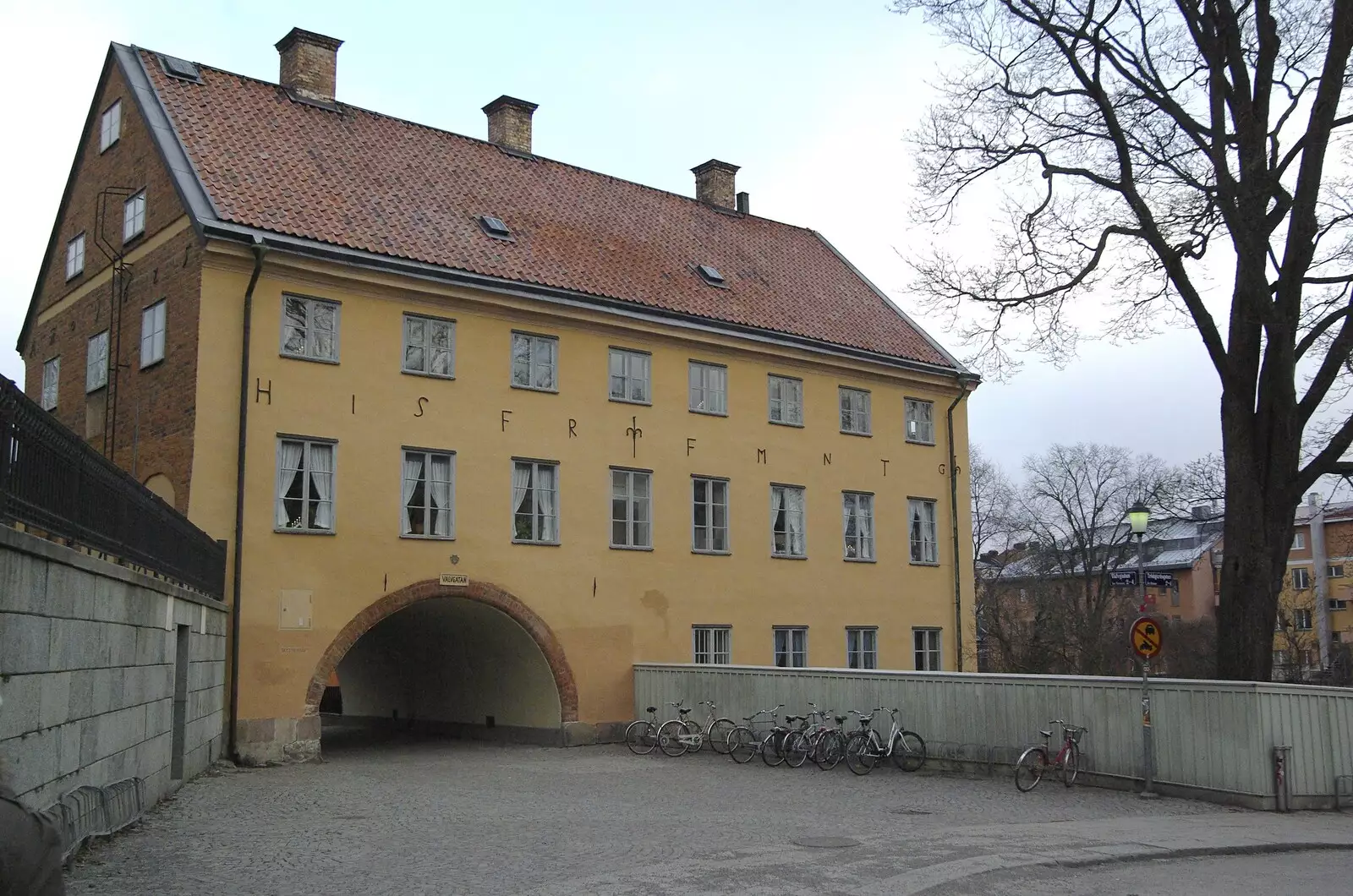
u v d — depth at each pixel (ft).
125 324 74.84
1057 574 208.85
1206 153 62.23
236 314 68.44
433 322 76.74
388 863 35.99
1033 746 60.29
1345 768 53.11
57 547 29.27
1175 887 33.58
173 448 67.92
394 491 73.36
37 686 28.19
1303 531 225.76
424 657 93.04
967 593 107.14
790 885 32.12
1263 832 43.75
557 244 88.53
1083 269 66.69
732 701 76.79
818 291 107.55
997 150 68.69
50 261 87.56
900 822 46.19
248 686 66.13
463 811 48.55
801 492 96.43
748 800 53.21
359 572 71.20
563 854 37.81
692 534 88.69
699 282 96.22
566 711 80.18
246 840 39.78
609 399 84.84
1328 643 185.16
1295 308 61.52
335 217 75.00
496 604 77.25
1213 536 245.04
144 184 74.64
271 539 68.08
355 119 87.35
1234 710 52.24
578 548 81.97
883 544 101.50
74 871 32.76
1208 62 63.00
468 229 83.46
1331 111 59.00
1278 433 61.52
